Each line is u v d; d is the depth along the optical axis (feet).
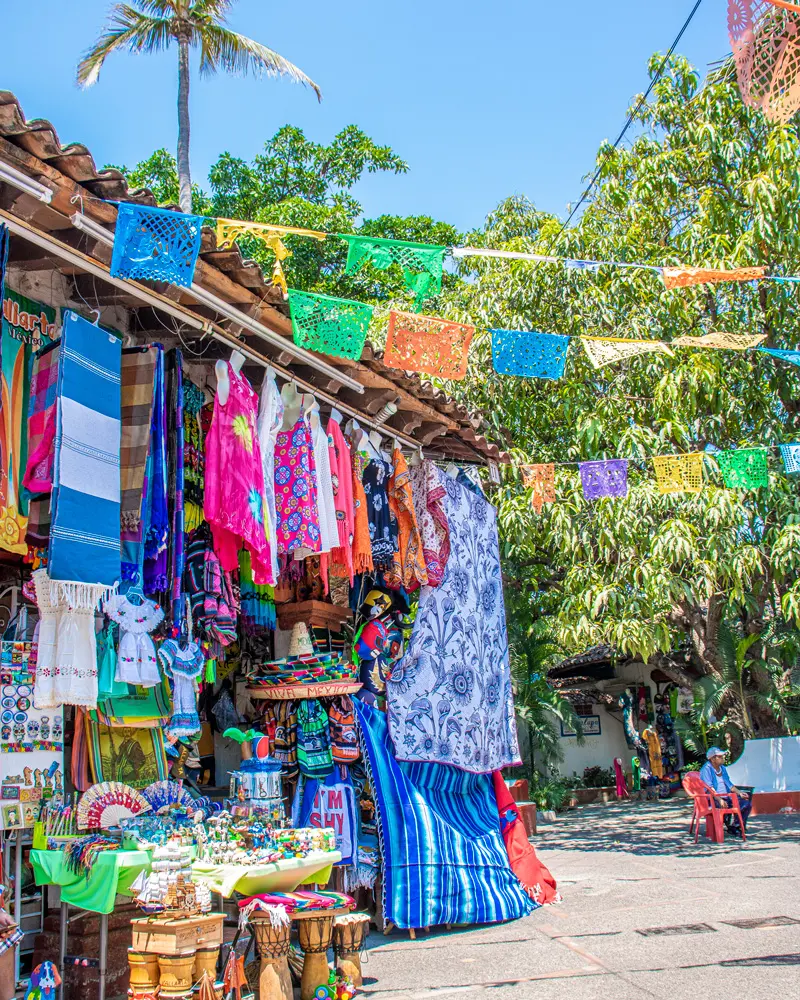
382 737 23.29
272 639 24.71
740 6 8.09
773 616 49.93
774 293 38.11
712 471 32.83
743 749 50.44
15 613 16.60
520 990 16.71
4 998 13.53
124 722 17.26
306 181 78.69
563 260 15.71
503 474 35.50
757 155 39.04
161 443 16.79
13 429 15.80
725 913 22.90
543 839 43.50
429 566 25.45
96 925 16.40
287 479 20.40
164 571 17.22
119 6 63.77
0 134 12.91
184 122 64.34
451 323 17.60
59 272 17.54
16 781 15.43
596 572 36.58
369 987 17.28
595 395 39.55
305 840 17.08
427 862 22.40
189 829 16.05
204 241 15.87
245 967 16.34
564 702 64.18
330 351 16.80
